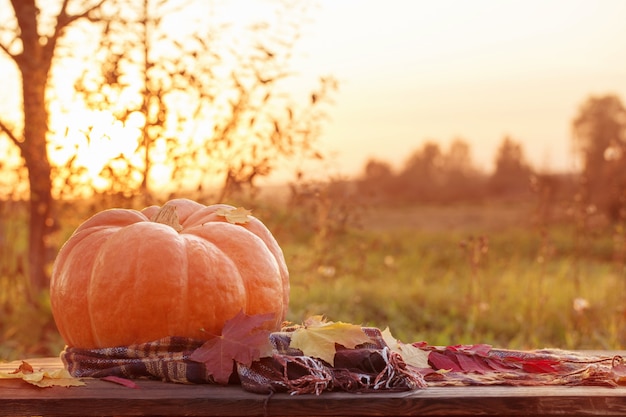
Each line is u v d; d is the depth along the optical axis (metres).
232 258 2.52
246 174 5.09
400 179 39.94
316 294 7.02
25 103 6.16
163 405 2.20
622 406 2.22
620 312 6.07
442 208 28.41
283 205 6.00
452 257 11.36
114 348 2.44
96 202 5.73
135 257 2.43
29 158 6.27
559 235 11.97
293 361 2.30
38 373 2.43
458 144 43.41
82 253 2.55
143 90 4.73
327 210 5.95
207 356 2.33
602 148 21.11
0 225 6.80
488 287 7.23
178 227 2.62
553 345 5.95
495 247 12.55
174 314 2.41
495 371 2.59
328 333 2.40
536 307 6.48
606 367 2.62
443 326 6.76
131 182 4.92
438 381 2.42
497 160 41.34
